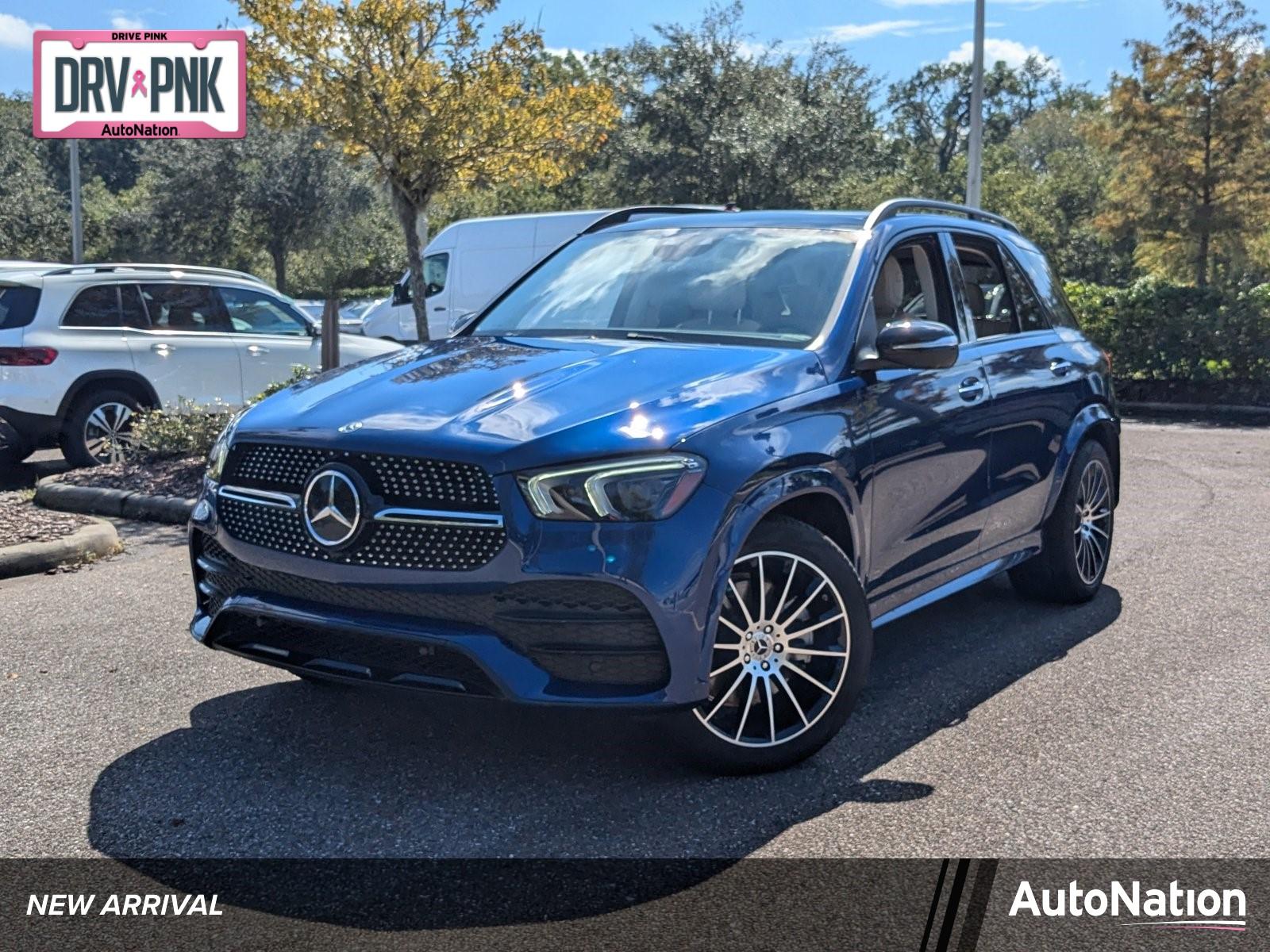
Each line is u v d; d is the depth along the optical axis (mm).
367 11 11852
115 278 11094
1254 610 5977
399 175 12836
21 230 42594
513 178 13305
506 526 3549
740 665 3879
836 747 4207
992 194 46781
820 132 33562
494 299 5461
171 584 6555
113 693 4809
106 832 3596
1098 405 6105
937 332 4301
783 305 4625
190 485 8695
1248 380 16406
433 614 3619
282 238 39906
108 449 10922
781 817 3652
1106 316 17016
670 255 5141
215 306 11711
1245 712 4543
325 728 4410
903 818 3643
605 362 4172
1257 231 20344
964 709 4578
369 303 22938
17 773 4039
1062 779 3924
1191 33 19812
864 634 4109
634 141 33469
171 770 4043
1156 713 4527
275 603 3889
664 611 3576
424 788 3889
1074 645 5406
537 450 3584
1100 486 6180
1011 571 6109
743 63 34031
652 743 4250
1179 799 3771
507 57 12609
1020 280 5891
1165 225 20625
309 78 12312
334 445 3777
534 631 3564
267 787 3904
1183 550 7352
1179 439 13078
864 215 5105
